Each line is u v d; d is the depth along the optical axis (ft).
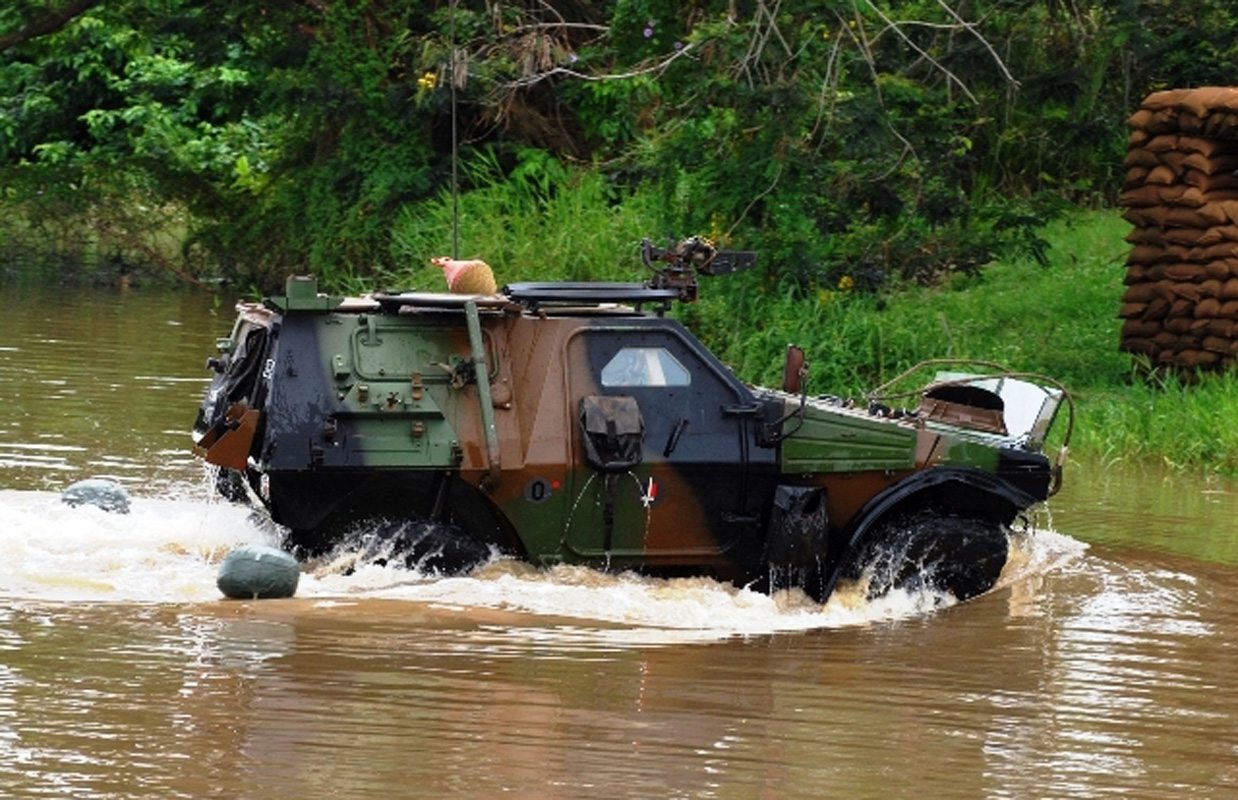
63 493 62.08
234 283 157.89
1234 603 56.54
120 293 143.23
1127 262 98.27
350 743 38.24
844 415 54.60
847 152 104.42
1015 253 119.96
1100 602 55.77
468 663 44.91
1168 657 49.55
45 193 161.89
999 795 37.11
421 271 120.67
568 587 53.06
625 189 123.65
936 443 55.31
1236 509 73.36
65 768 35.94
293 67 153.38
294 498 52.26
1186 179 94.38
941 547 54.65
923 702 43.88
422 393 52.65
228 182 169.27
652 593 53.36
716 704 42.65
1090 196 147.23
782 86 102.06
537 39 124.06
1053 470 57.41
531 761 37.63
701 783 36.83
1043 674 47.09
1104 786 38.11
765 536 54.85
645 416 53.67
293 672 43.32
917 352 101.09
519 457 52.95
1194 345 95.09
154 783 35.32
